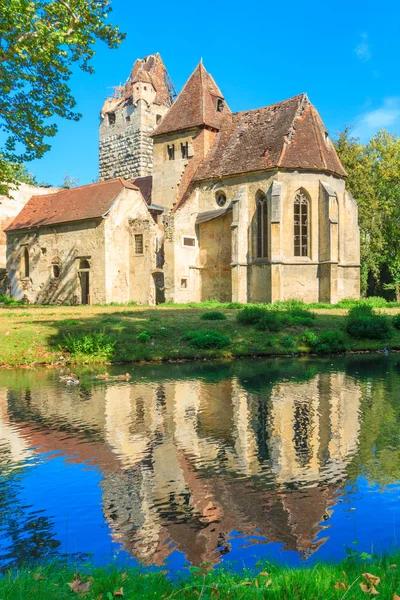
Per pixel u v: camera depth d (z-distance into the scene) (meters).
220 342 24.45
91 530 7.54
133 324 26.42
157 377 19.23
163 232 43.84
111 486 9.13
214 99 49.69
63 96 27.98
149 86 66.31
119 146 68.19
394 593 4.57
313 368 21.03
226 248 44.28
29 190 60.69
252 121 46.38
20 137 28.39
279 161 40.28
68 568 6.05
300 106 43.22
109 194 44.44
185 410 14.24
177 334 25.48
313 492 8.81
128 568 5.92
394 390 16.52
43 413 13.98
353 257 44.16
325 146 43.28
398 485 9.08
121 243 43.88
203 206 45.50
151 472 9.78
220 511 8.12
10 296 51.25
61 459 10.48
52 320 27.38
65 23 25.28
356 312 28.66
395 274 56.69
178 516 7.96
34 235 48.78
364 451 10.84
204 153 47.25
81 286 45.19
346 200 44.06
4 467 10.05
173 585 5.27
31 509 8.25
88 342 22.94
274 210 39.94
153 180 51.31
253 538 7.23
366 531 7.41
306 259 41.09
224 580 5.23
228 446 11.25
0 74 25.48
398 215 55.53
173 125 49.38
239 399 15.47
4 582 5.15
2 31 23.16
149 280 43.19
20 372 20.55
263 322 26.75
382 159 56.62
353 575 5.17
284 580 5.00
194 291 45.03
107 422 13.10
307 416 13.53
